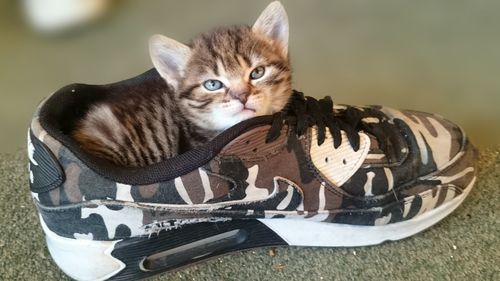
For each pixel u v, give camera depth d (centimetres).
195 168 27
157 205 27
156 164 26
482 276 30
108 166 26
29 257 31
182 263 30
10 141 43
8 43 59
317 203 30
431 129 33
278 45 35
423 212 31
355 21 60
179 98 34
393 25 59
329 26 59
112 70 56
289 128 29
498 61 52
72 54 58
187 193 27
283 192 29
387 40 57
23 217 34
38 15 62
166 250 29
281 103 34
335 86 50
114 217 27
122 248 28
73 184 26
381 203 30
